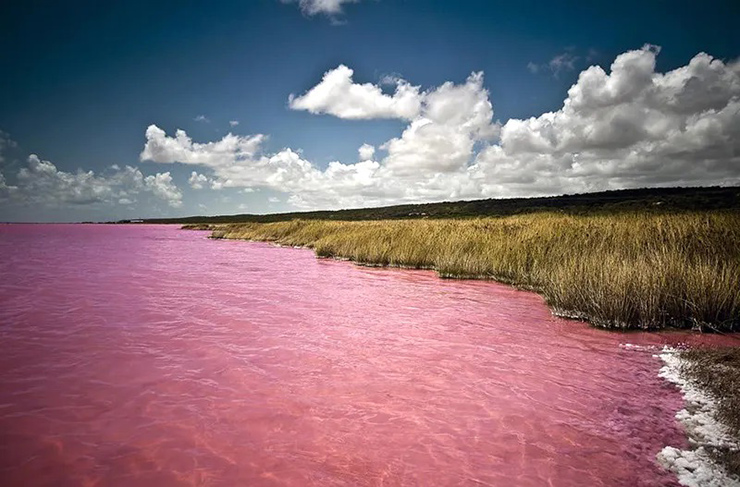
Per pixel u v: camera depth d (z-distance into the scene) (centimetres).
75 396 393
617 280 670
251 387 418
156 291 953
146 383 425
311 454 304
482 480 275
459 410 374
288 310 764
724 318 625
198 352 522
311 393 406
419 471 284
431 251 1416
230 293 933
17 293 913
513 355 518
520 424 349
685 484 269
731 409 355
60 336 586
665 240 948
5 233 4488
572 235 1132
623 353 526
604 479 276
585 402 389
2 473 277
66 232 4934
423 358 507
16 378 435
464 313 745
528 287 976
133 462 292
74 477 274
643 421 351
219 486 266
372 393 408
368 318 704
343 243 1806
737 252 807
